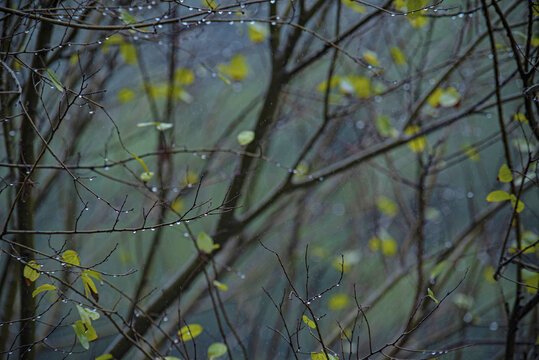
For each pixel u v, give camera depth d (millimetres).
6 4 2980
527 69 2973
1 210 3307
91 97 3367
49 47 2998
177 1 2910
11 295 3096
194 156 3662
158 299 3215
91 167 3021
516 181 3180
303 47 3355
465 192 3688
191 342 3406
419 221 3328
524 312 3018
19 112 3088
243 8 3074
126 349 3170
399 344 3195
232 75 3504
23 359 2994
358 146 3488
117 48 3373
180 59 3488
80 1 2977
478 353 3617
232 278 3750
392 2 3158
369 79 3324
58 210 3703
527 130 3500
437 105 3273
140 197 3711
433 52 3539
